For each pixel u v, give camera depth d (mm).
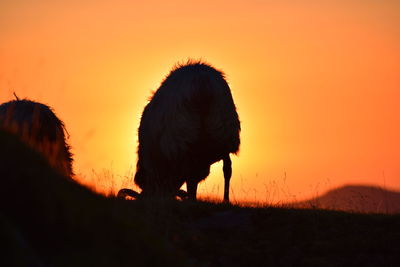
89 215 25734
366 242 36219
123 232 26234
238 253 34531
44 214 24234
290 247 35781
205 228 37969
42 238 23781
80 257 23719
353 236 37094
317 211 41625
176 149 49656
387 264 33906
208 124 48812
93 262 23766
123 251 25250
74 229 24500
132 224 27250
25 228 23750
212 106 48500
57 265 22984
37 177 25297
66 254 23609
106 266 23906
